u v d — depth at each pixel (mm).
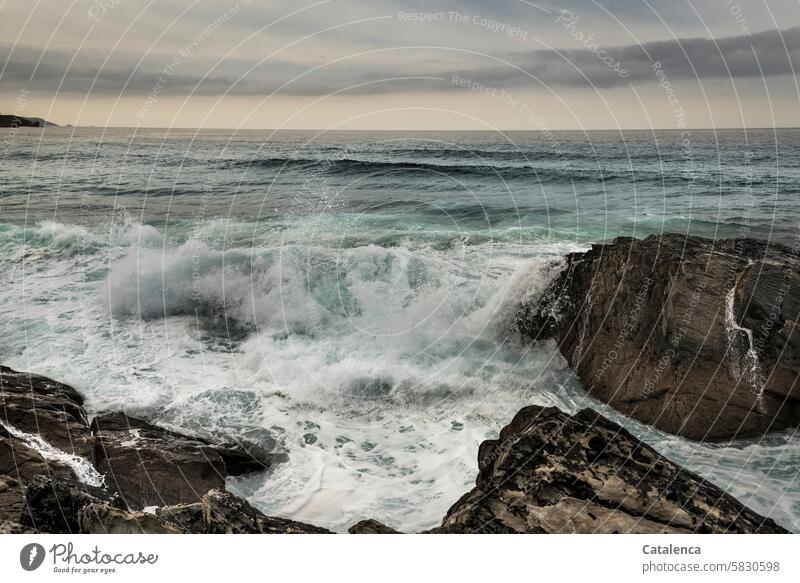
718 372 8602
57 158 37500
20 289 13938
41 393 8297
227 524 5293
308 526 5594
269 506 6988
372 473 7676
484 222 20703
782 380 8383
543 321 11320
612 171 33438
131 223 19531
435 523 6652
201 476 7137
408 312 11992
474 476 7547
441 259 14586
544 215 22062
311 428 8789
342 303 12547
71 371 10102
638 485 5453
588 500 5328
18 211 21922
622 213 23016
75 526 5418
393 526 6598
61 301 13312
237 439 8312
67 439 7266
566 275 11391
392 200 24484
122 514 5309
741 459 7914
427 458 8023
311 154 37125
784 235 19969
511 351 11055
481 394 9820
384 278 13336
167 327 12297
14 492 5949
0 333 11641
